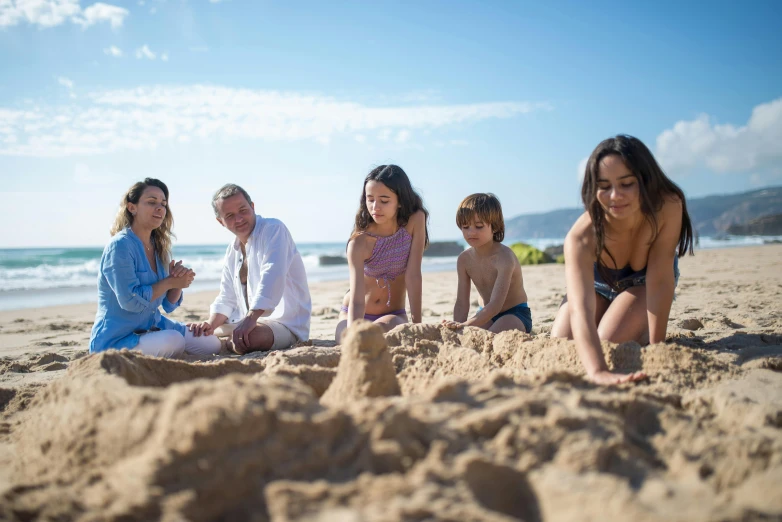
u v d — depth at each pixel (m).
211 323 4.45
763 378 2.41
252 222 4.36
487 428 1.59
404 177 3.95
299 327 4.44
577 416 1.64
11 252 39.06
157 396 1.79
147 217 3.99
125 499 1.36
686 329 4.29
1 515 1.37
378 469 1.43
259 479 1.39
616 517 1.26
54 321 7.21
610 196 2.65
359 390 2.07
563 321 3.32
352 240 4.00
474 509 1.26
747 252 22.41
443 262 26.31
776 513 1.35
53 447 1.89
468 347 3.25
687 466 1.54
